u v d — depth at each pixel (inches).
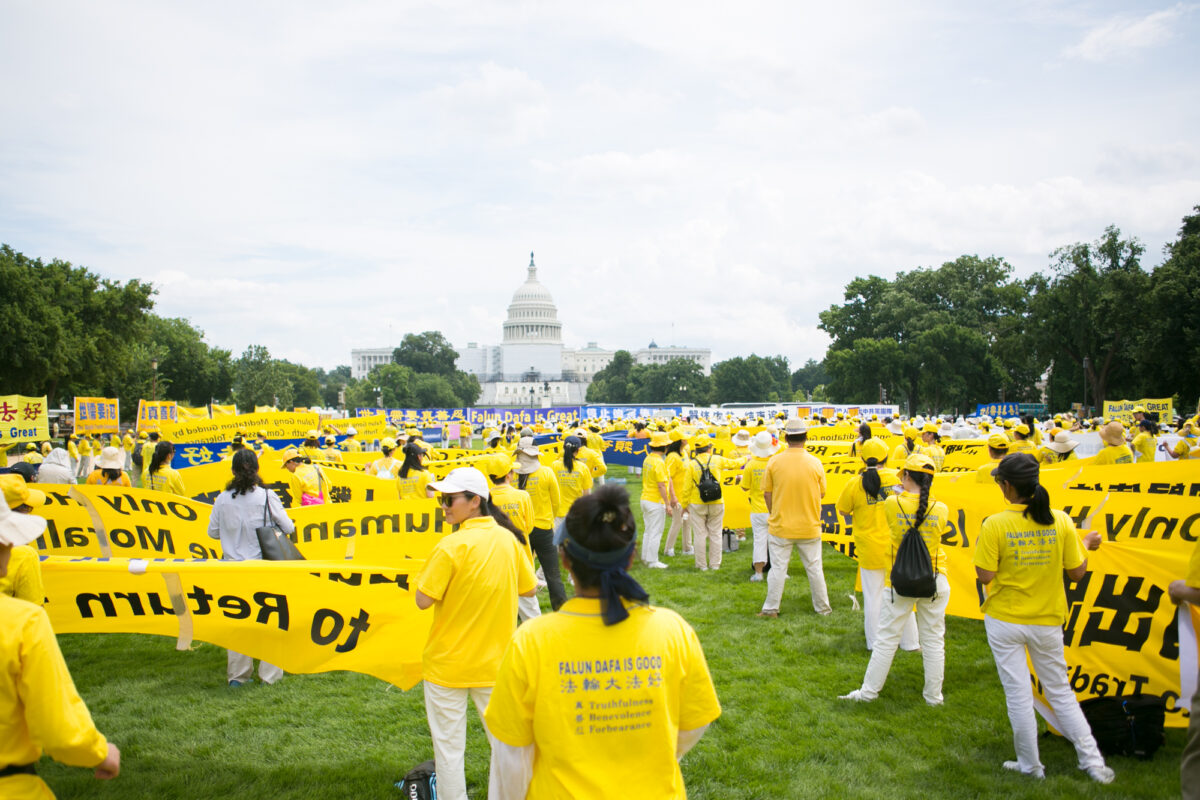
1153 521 253.6
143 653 320.5
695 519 467.5
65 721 115.0
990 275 3292.3
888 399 3275.1
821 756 225.5
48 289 1823.3
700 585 429.4
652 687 109.0
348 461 599.5
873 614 313.4
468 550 175.3
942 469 492.7
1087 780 207.9
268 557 257.8
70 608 214.8
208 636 217.9
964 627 349.4
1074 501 267.3
